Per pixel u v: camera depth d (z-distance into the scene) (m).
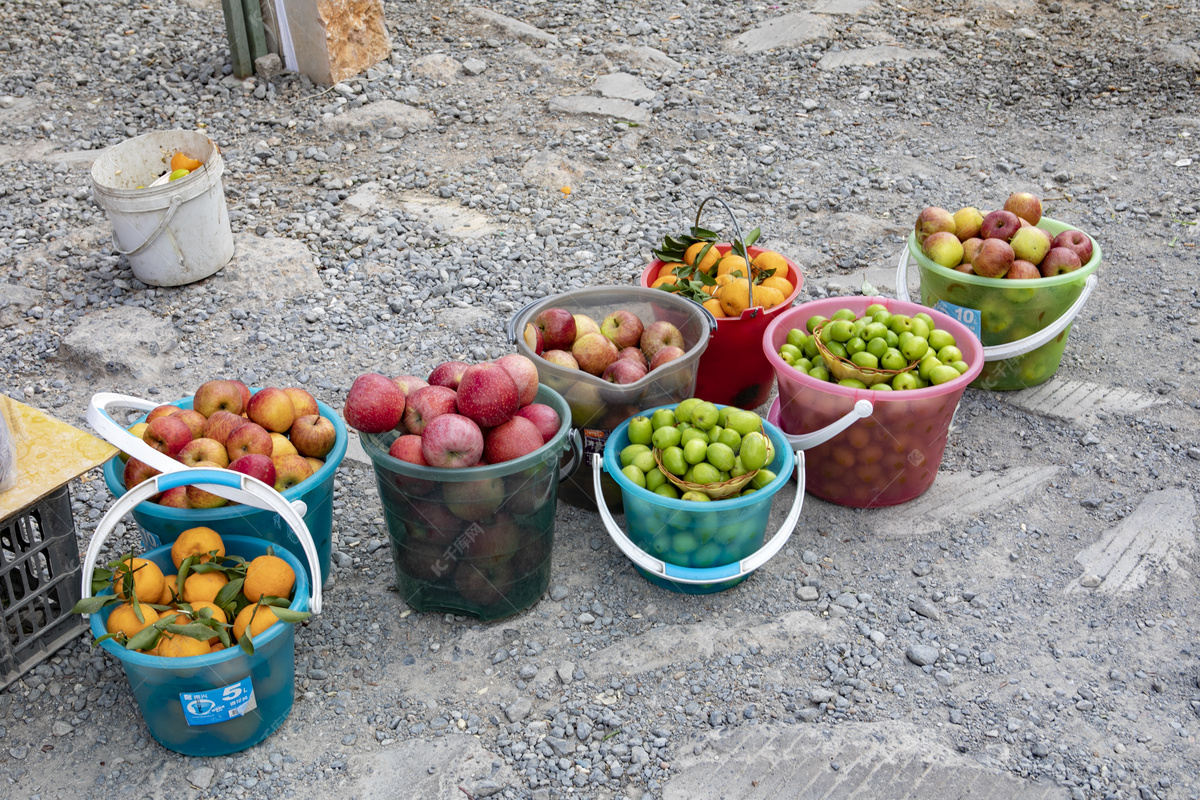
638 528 3.20
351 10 7.14
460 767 2.69
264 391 3.12
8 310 4.82
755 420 3.05
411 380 3.12
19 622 2.88
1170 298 4.81
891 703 2.87
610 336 3.55
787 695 2.90
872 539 3.52
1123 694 2.87
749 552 3.19
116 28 8.15
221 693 2.53
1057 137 6.49
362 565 3.43
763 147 6.45
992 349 3.97
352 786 2.64
